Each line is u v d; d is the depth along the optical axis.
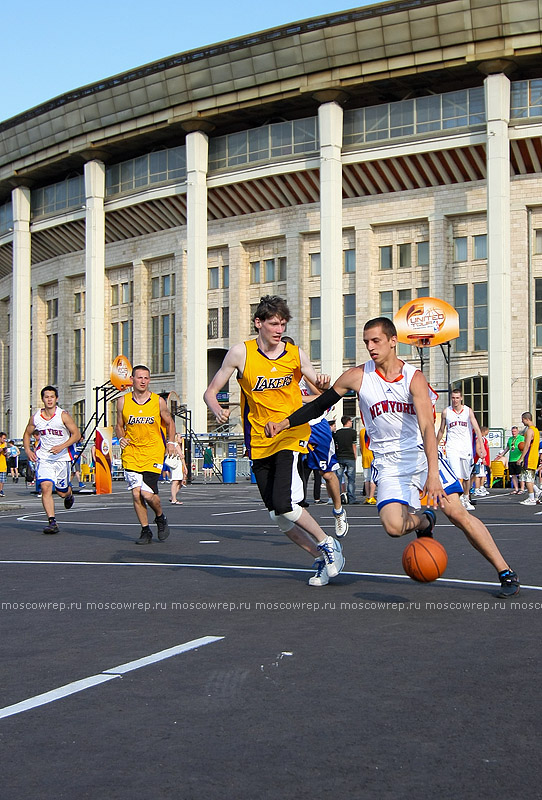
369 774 3.71
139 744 4.12
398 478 7.60
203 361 50.84
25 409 60.94
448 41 42.97
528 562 10.23
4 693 5.01
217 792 3.55
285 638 6.27
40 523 17.97
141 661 5.67
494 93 43.53
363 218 49.84
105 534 15.10
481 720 4.39
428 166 47.19
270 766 3.81
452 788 3.56
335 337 47.03
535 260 46.72
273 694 4.88
